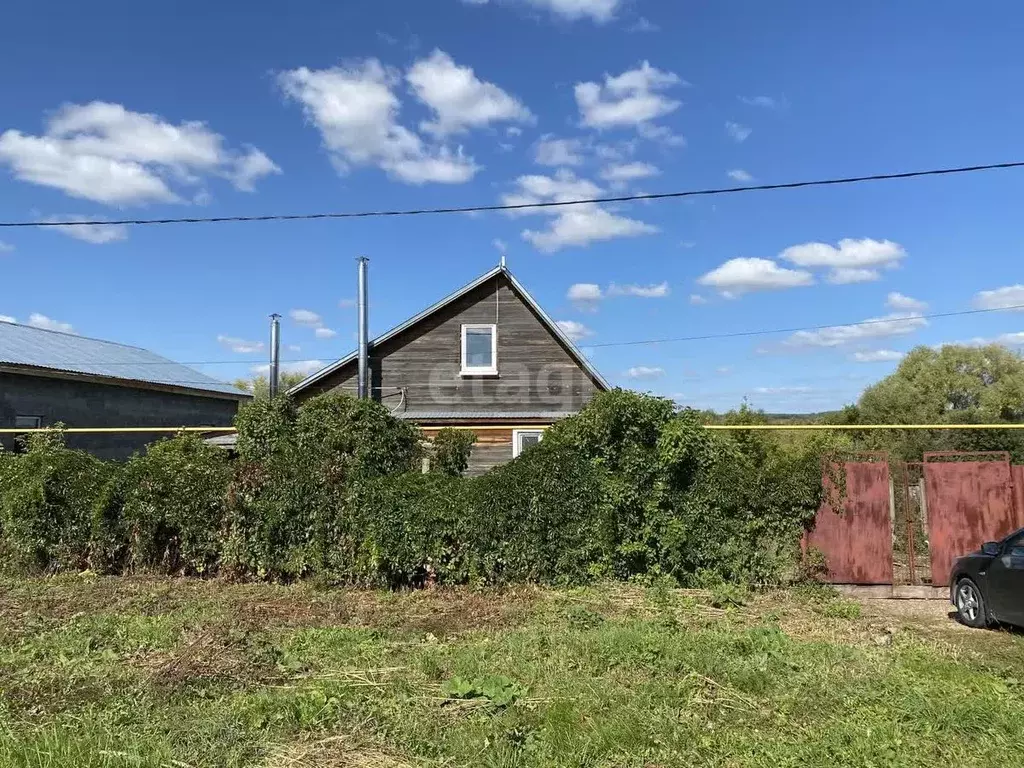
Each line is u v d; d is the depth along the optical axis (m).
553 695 5.64
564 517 10.34
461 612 8.85
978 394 39.03
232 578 10.74
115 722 4.99
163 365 27.00
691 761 4.54
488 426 19.69
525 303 20.53
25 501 11.16
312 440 11.81
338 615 8.70
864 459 10.86
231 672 6.13
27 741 4.61
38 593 9.87
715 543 10.38
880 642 7.66
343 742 4.76
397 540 10.26
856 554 10.52
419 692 5.75
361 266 20.16
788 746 4.73
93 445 20.64
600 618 8.38
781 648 7.02
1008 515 10.70
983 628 8.54
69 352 22.25
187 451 12.00
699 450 10.61
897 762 4.51
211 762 4.41
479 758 4.52
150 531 11.09
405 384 20.36
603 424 10.60
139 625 7.88
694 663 6.39
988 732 4.98
